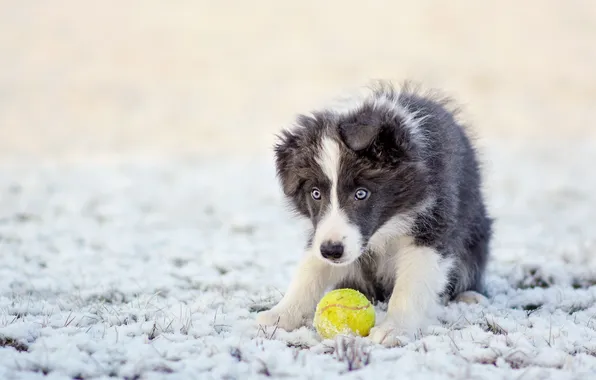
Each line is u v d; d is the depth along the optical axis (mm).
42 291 8328
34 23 53656
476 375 5441
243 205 14734
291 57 47031
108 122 32812
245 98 37719
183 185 17047
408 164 6914
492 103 35656
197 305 7523
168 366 5715
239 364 5723
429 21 54625
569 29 51875
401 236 7199
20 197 14898
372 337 6391
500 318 6895
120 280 8734
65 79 41688
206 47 49844
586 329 6648
